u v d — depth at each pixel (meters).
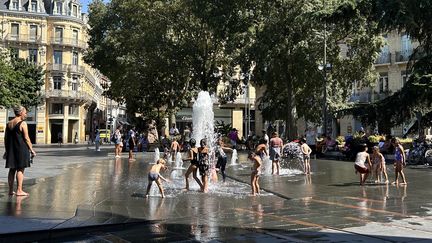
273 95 38.16
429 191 13.21
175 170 19.80
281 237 7.41
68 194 11.59
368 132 39.34
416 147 24.44
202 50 39.12
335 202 11.15
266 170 19.20
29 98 52.03
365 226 8.30
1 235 6.87
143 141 37.72
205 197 11.79
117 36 41.47
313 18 28.39
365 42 31.16
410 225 8.39
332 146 31.44
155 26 38.38
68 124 72.94
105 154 32.12
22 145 10.83
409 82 25.56
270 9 31.47
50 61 70.94
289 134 33.12
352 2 26.86
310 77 31.95
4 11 68.12
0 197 10.65
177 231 7.85
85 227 7.75
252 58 31.16
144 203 10.62
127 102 47.66
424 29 25.80
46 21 70.88
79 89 73.44
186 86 43.75
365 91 46.62
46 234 7.27
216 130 46.28
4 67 41.19
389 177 17.08
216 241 7.13
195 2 33.84
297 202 11.13
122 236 7.47
